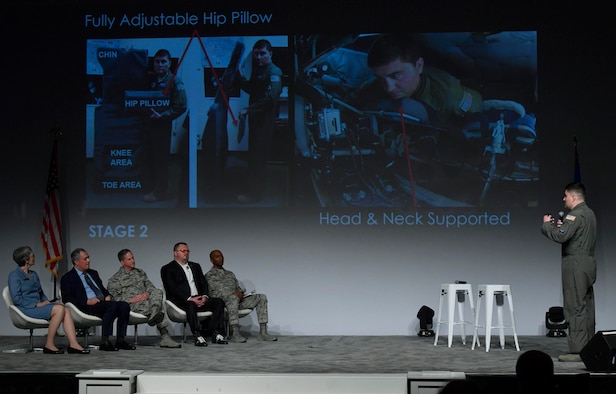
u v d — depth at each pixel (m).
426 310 7.93
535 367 3.01
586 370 5.47
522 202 8.03
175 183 8.30
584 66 8.04
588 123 8.02
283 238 8.21
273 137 8.23
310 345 7.23
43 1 8.43
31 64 8.45
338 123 8.18
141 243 8.30
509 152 8.05
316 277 8.17
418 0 8.17
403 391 5.08
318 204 8.19
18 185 8.41
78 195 8.38
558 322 7.80
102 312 6.93
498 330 8.02
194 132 8.29
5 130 8.45
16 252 6.88
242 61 8.28
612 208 7.97
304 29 8.24
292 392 5.13
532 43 8.07
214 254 7.86
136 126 8.34
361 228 8.16
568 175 8.02
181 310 7.32
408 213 8.12
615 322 7.93
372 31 8.20
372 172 8.15
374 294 8.12
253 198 8.23
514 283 8.02
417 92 8.15
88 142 8.37
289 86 8.23
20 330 8.31
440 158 8.10
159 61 8.34
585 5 8.05
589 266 6.15
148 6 8.37
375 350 6.83
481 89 8.09
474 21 8.12
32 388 5.16
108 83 8.38
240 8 8.30
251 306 7.77
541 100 8.05
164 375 5.12
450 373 4.77
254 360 6.17
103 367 5.76
